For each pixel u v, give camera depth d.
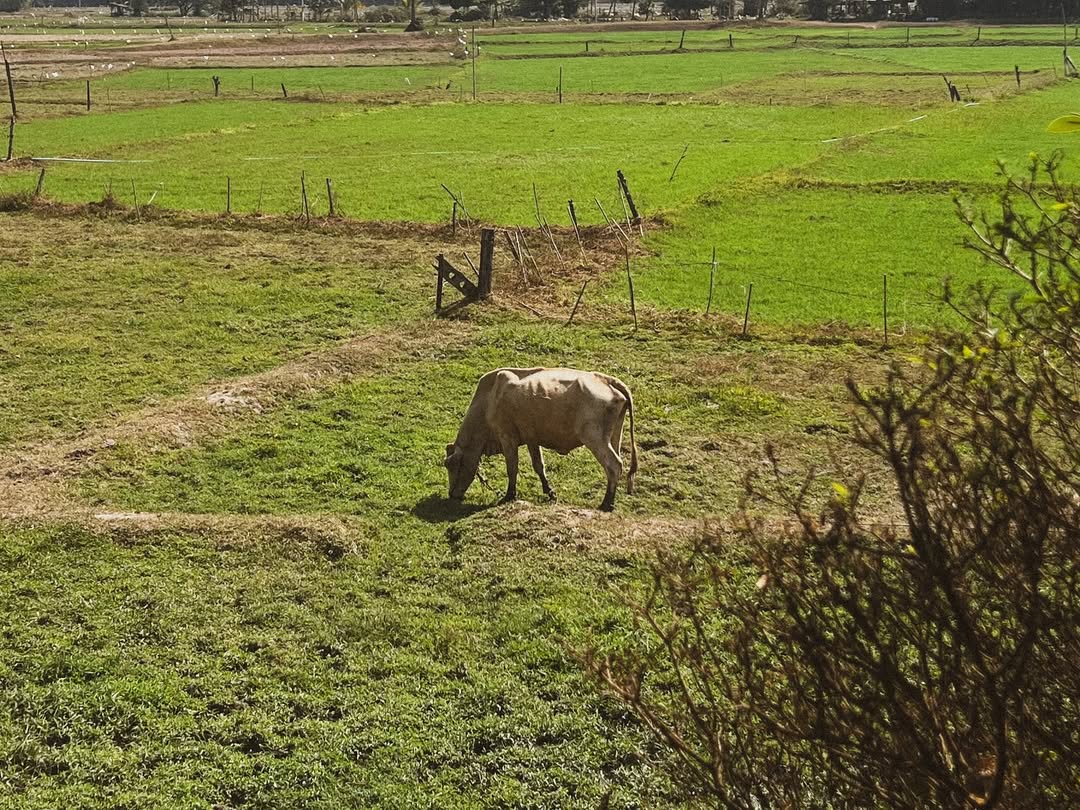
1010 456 4.18
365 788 9.03
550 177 39.88
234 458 16.17
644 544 12.73
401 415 18.00
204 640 11.16
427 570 12.63
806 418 17.52
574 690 10.20
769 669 6.70
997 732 3.95
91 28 145.25
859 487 5.50
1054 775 4.25
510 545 13.00
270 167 42.25
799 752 5.02
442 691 10.34
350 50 105.12
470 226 31.42
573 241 29.67
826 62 91.06
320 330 22.48
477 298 23.80
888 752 4.34
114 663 10.72
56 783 9.10
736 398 18.28
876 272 26.47
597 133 51.75
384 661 10.80
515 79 80.81
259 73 85.38
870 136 47.38
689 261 27.88
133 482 15.37
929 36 113.69
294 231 30.91
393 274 26.61
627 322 22.59
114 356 20.95
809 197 35.47
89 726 9.80
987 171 38.28
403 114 59.88
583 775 9.09
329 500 14.80
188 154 45.75
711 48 106.69
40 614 11.57
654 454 16.30
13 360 20.61
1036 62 84.31
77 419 17.86
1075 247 4.61
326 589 12.19
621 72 85.44
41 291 24.98
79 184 38.06
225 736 9.66
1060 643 4.24
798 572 4.68
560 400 13.98
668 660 10.38
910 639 4.29
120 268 26.94
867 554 4.73
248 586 12.20
